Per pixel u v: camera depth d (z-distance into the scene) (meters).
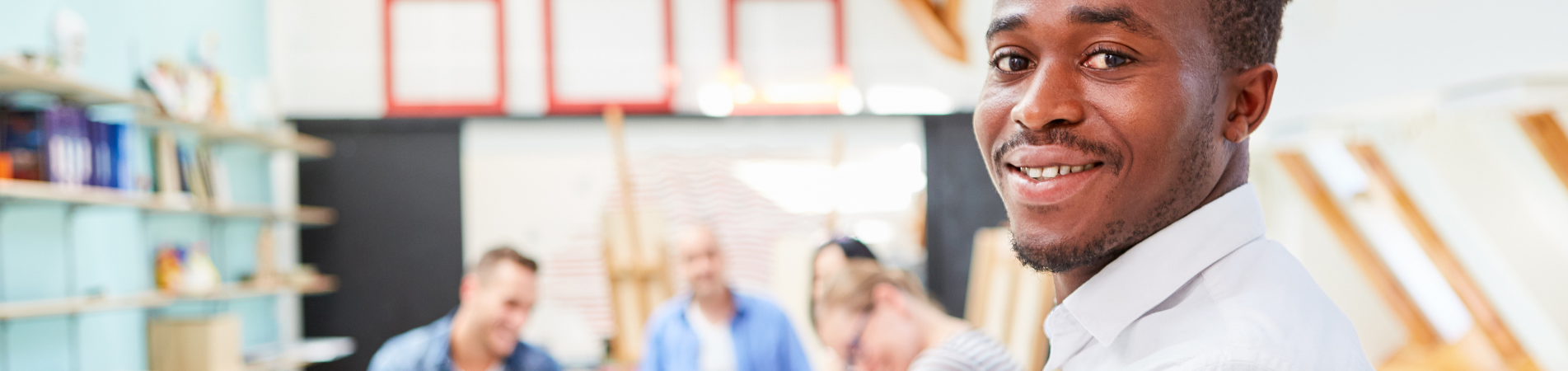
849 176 5.61
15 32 3.27
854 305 1.91
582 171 5.59
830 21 5.82
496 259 2.81
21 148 2.97
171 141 3.95
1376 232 5.87
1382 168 5.24
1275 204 6.36
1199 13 0.59
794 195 5.59
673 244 5.48
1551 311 5.48
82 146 3.21
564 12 5.77
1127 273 0.63
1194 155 0.60
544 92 5.72
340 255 5.48
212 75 4.47
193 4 4.68
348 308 5.47
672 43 5.78
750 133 5.64
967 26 5.70
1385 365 6.02
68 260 3.65
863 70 5.80
